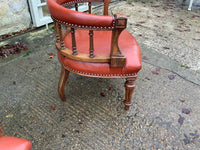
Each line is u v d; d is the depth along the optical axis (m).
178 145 1.15
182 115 1.36
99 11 3.16
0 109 1.37
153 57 2.01
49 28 2.59
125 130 1.24
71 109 1.38
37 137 1.18
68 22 0.92
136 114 1.36
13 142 0.64
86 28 0.91
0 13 2.07
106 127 1.26
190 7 3.43
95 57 1.05
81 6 2.97
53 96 1.50
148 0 3.96
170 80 1.70
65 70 1.27
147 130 1.24
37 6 2.34
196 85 1.64
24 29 2.40
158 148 1.13
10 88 1.56
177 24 2.85
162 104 1.44
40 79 1.68
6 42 2.19
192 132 1.24
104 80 1.69
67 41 1.26
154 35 2.49
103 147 1.13
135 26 2.73
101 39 1.30
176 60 1.97
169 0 4.02
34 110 1.37
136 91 1.56
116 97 1.51
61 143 1.15
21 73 1.74
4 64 1.86
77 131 1.23
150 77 1.73
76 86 1.61
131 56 1.11
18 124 1.26
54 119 1.30
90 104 1.43
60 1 1.24
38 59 1.95
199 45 2.27
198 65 1.89
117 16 0.86
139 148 1.13
